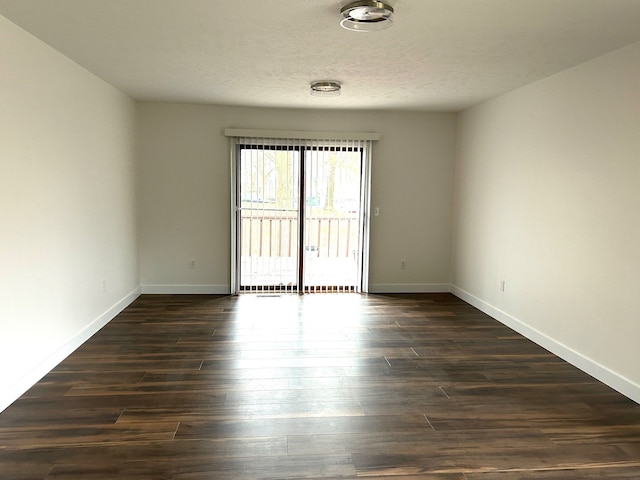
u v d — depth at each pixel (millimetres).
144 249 5672
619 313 3125
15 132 2852
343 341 4113
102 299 4402
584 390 3154
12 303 2834
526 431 2609
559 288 3785
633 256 3002
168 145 5547
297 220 5848
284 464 2266
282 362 3590
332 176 5832
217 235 5750
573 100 3607
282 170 5746
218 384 3168
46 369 3281
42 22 2791
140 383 3160
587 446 2463
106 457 2293
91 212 4082
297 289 5961
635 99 2982
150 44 3193
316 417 2736
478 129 5281
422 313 5086
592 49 3152
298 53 3363
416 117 5871
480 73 3859
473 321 4789
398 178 5945
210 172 5641
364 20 2518
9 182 2789
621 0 2355
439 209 6039
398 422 2691
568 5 2424
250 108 5625
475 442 2486
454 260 6016
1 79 2701
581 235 3510
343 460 2307
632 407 2910
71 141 3654
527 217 4262
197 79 4219
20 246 2916
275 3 2443
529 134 4227
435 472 2219
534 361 3686
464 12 2533
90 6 2527
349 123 5785
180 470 2199
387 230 6016
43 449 2350
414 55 3373
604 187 3262
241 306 5234
